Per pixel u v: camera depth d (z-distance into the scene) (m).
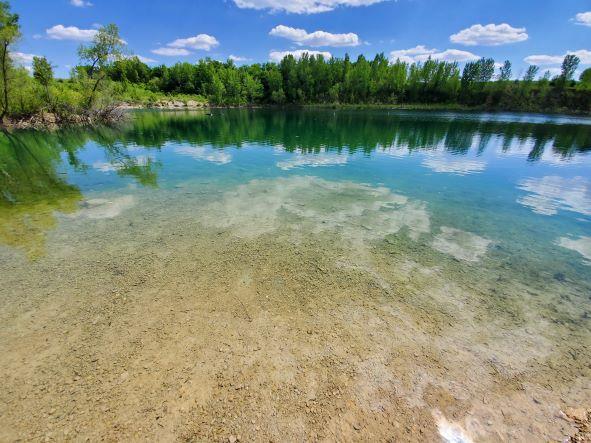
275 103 76.44
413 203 10.40
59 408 3.60
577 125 39.09
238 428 3.44
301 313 5.21
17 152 17.75
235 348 4.48
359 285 6.00
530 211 9.91
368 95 76.88
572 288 6.10
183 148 20.11
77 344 4.48
